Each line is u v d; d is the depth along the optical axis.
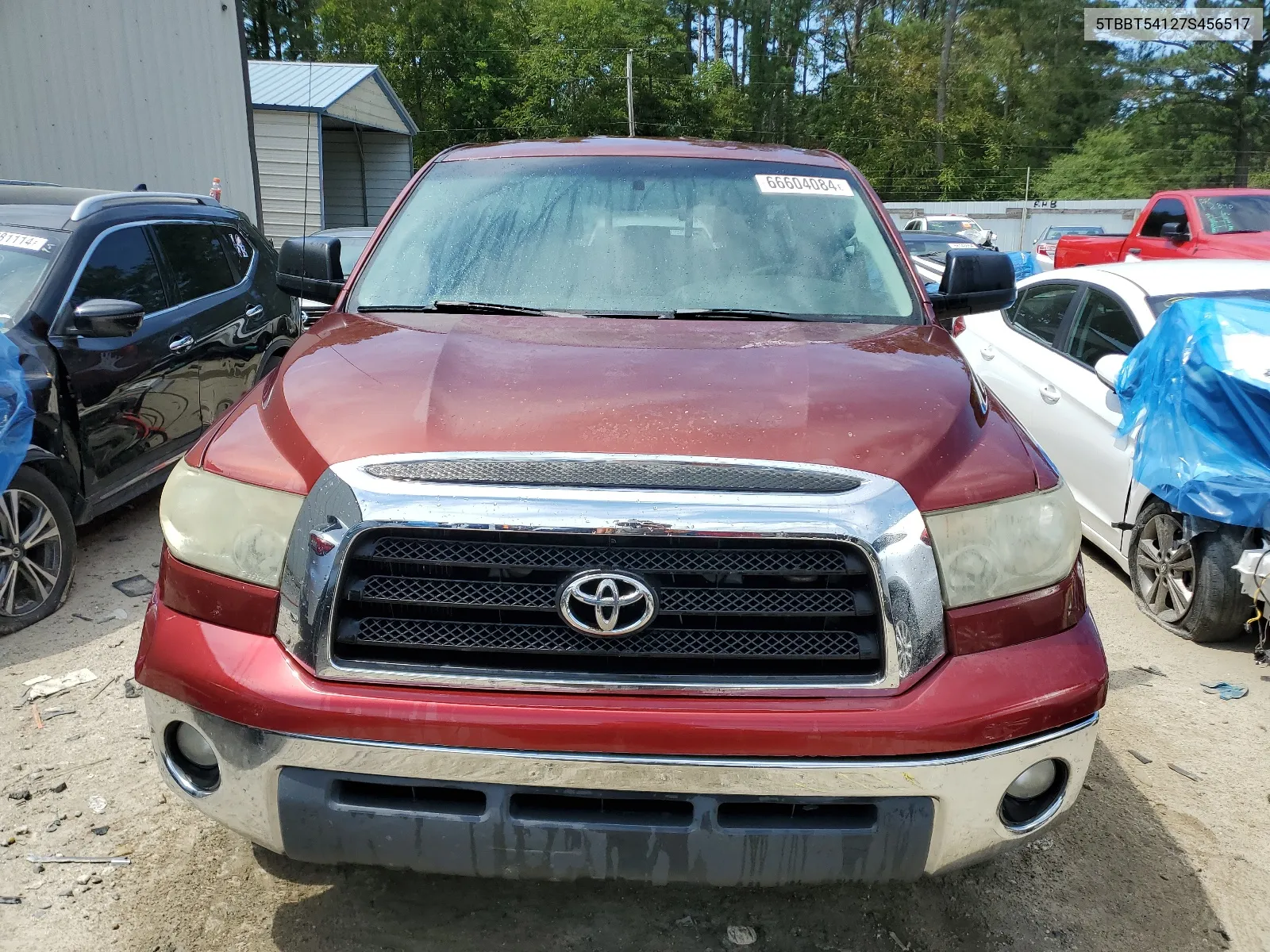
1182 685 3.97
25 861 2.65
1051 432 5.49
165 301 5.26
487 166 3.46
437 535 1.88
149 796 2.96
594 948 2.39
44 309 4.40
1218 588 4.16
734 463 1.96
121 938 2.38
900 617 1.90
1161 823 3.00
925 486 2.00
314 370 2.43
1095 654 2.06
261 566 2.00
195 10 11.85
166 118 11.87
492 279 3.03
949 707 1.88
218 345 5.62
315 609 1.91
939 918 2.54
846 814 1.92
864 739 1.85
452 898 2.54
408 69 38.75
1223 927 2.54
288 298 6.68
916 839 1.91
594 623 1.88
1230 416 4.18
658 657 1.90
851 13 63.34
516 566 1.88
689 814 1.90
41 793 2.96
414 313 2.91
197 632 2.03
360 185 24.30
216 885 2.57
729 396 2.20
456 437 2.02
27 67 11.04
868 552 1.88
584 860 1.91
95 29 11.30
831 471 1.96
